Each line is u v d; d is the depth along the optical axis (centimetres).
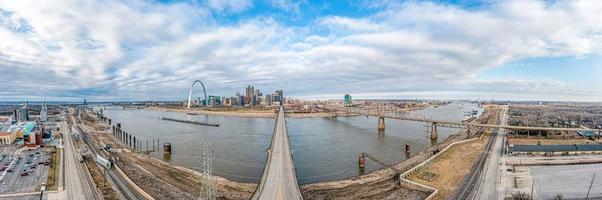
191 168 14112
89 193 9788
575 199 8731
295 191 9088
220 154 16875
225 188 10725
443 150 15700
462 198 8969
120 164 14025
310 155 16525
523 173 11294
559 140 19150
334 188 10656
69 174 12000
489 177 10869
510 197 8950
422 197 9381
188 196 9719
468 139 19738
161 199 9175
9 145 18450
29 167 12975
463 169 12038
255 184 11300
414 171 11788
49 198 9338
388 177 12019
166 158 16350
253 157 16075
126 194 9744
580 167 12106
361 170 13562
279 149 15112
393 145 19925
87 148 18325
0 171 12300
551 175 11019
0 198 9262
